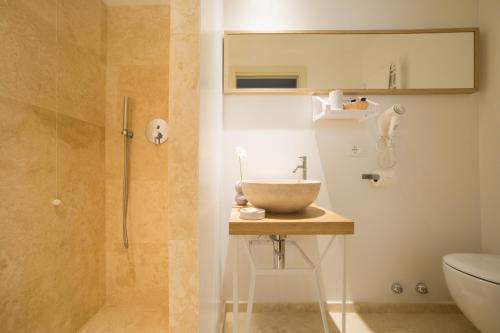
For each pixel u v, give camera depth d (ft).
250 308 3.72
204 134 2.92
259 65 5.64
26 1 3.82
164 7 5.68
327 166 5.76
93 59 5.30
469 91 5.52
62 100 4.54
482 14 5.57
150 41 5.69
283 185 3.59
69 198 4.71
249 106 5.76
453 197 5.69
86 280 5.14
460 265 4.26
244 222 3.40
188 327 2.57
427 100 5.72
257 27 5.78
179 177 2.59
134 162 5.72
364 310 5.61
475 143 5.68
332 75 5.65
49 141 4.28
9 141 3.60
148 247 5.75
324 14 5.77
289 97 5.77
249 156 5.75
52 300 4.32
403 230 5.72
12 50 3.62
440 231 5.69
